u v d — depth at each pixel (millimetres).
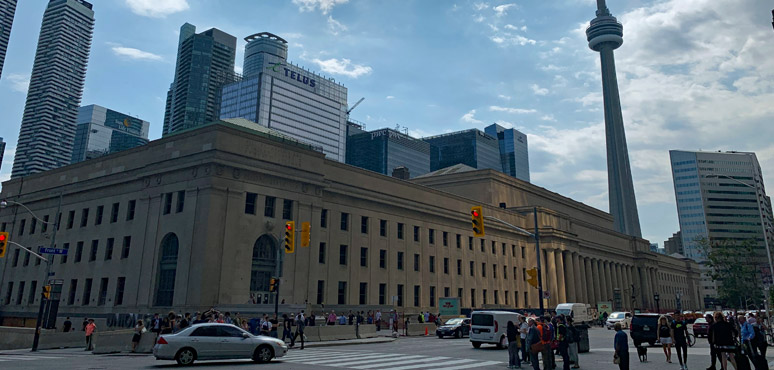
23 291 55031
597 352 26562
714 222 156000
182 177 43375
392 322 43625
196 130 43812
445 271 63844
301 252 46406
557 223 86875
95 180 51562
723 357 16766
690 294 154750
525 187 92625
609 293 103688
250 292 42062
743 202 157750
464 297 65562
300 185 47750
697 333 40812
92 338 29375
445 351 27375
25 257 56500
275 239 44719
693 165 197750
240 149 43500
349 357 23906
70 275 50562
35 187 59344
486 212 73562
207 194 41062
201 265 39469
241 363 21125
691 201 195250
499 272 73250
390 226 57500
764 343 17500
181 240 41500
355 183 54500
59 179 56438
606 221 124062
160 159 46062
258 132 48094
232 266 41062
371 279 53656
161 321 31344
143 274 43469
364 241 54000
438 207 64438
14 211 60688
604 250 104625
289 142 48219
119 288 45656
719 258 85938
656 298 68750
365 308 50938
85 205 52219
